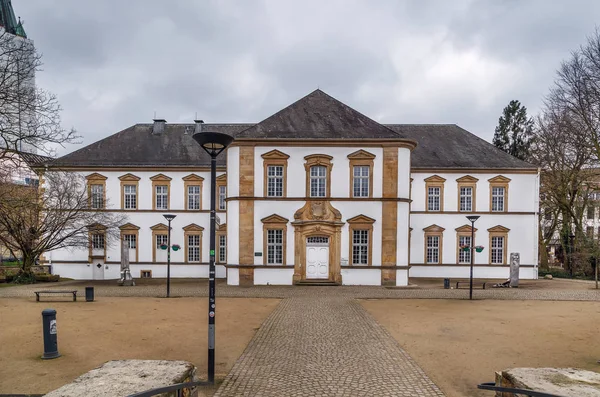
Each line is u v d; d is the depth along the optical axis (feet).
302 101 91.86
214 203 28.27
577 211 118.32
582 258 106.01
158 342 35.88
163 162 107.65
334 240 81.97
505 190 107.34
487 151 113.19
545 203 127.13
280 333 39.93
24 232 91.81
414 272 107.45
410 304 58.54
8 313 48.60
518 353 33.35
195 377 23.52
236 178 83.92
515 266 85.56
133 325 42.68
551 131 116.16
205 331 40.37
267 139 82.94
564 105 103.14
